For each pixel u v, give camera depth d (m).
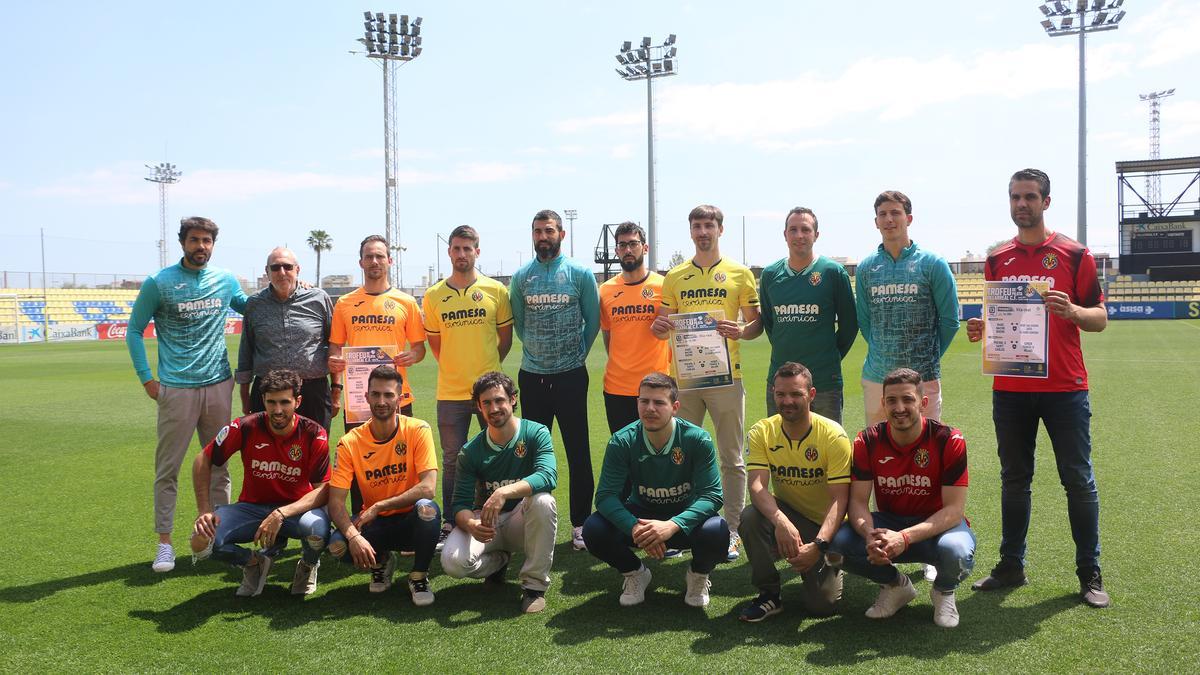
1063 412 3.84
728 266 5.02
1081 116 28.47
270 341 4.96
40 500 6.12
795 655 3.28
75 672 3.21
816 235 4.74
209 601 4.06
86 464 7.45
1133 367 13.52
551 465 4.10
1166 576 4.00
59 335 35.44
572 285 5.11
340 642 3.50
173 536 5.21
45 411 11.08
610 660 3.26
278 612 3.90
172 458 4.69
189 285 4.77
